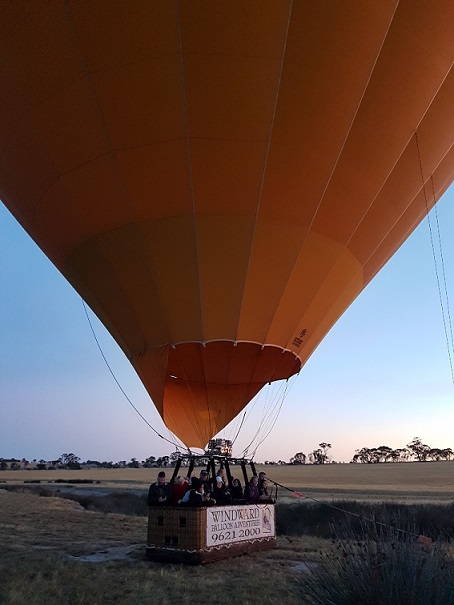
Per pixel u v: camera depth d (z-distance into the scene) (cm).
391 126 823
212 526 770
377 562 458
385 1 729
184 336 802
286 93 744
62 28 725
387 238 995
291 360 877
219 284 795
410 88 810
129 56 721
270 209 791
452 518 1559
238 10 698
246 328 811
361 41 741
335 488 3384
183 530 752
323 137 777
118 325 848
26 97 782
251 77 727
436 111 857
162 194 781
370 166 835
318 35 726
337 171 819
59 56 741
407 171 896
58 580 639
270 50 716
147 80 730
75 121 771
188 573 691
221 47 711
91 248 836
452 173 1047
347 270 893
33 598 559
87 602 552
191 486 791
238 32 706
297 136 768
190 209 783
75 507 1961
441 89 844
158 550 764
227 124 747
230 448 885
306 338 863
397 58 789
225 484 831
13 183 898
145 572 684
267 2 698
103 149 776
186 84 728
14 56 760
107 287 837
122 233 806
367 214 882
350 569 466
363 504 2030
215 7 695
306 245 823
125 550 865
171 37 709
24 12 730
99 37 718
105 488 3612
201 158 761
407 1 767
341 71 748
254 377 914
